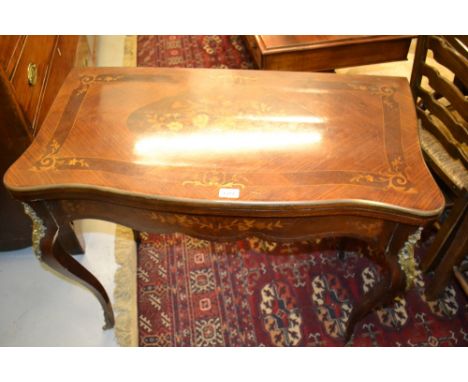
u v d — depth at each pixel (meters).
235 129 1.07
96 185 0.92
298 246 1.72
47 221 1.03
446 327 1.47
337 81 1.24
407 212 0.87
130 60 2.68
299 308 1.53
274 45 1.91
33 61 1.36
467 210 1.30
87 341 1.44
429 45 1.37
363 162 0.98
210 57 2.71
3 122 1.21
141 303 1.54
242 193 0.90
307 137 1.04
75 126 1.07
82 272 1.22
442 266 1.40
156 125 1.07
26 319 1.51
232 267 1.66
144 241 1.75
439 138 1.38
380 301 1.16
